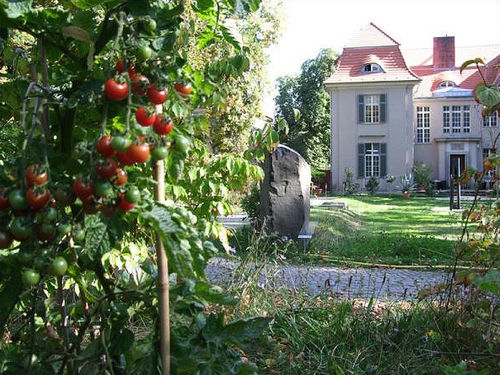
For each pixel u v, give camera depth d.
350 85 35.25
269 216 10.61
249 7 2.04
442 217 18.58
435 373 3.40
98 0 1.73
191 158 4.23
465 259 4.52
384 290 6.53
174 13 1.80
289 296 4.87
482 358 3.53
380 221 17.33
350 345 3.81
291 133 48.50
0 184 1.51
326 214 16.23
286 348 3.72
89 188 1.46
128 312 1.92
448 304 4.19
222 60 2.48
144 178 1.70
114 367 1.83
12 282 1.70
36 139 1.61
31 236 1.50
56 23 1.83
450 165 39.12
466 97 37.62
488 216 4.09
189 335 1.99
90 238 1.62
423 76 40.38
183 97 1.79
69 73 1.99
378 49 36.16
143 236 3.62
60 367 1.98
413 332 3.87
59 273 1.51
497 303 3.87
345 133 35.66
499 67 4.09
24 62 2.32
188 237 1.56
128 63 1.66
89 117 1.95
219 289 1.95
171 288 1.96
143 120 1.54
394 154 35.19
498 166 4.21
